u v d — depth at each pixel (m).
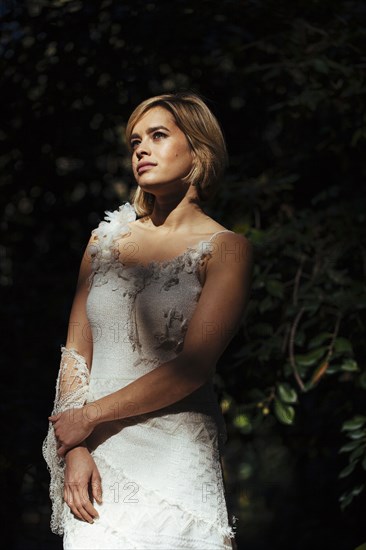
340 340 3.65
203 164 2.53
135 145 2.56
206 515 2.37
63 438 2.37
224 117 4.64
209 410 2.45
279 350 3.84
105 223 2.60
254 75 4.43
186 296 2.42
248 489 5.79
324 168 4.55
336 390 4.34
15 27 4.48
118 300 2.46
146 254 2.50
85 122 4.54
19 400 4.30
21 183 4.65
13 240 4.68
